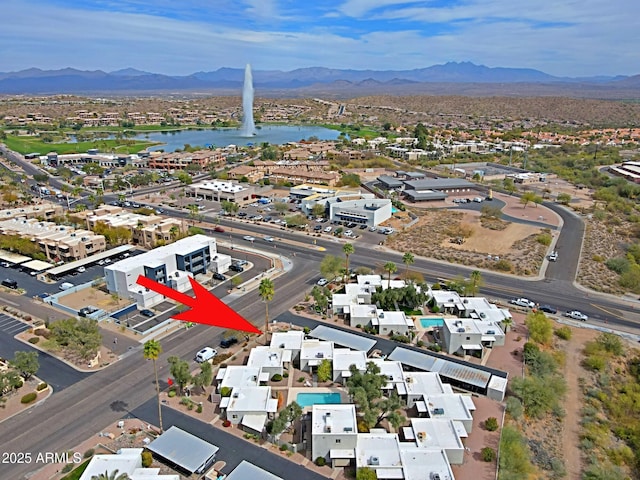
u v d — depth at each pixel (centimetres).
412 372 8619
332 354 9112
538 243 16388
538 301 12119
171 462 6544
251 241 16538
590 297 12425
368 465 6400
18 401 7975
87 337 9031
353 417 7162
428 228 18300
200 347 9731
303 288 12631
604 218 19500
